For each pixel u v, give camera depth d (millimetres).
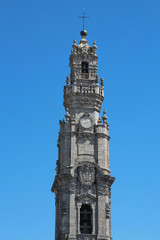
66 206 92000
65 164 95938
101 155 97062
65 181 93812
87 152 97125
